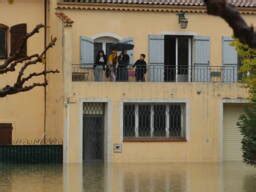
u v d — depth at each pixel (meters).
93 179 35.31
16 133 47.00
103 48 47.38
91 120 45.81
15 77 46.06
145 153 45.91
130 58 47.47
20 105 47.00
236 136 47.28
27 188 31.33
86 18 46.94
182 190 30.84
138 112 46.09
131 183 33.53
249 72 40.47
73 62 46.41
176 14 47.97
